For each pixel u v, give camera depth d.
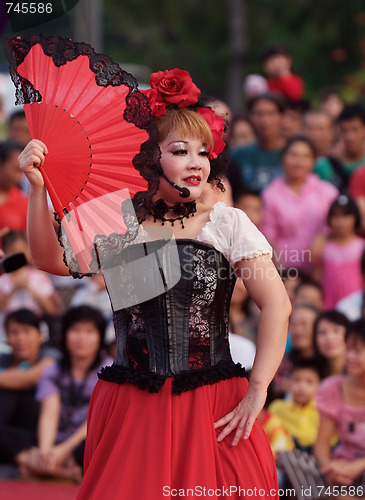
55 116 6.41
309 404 11.58
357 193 15.85
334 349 11.80
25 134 15.90
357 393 10.91
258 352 6.56
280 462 10.49
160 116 6.77
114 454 6.36
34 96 6.40
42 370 12.35
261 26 40.66
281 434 11.00
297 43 36.97
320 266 14.79
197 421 6.43
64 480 11.59
